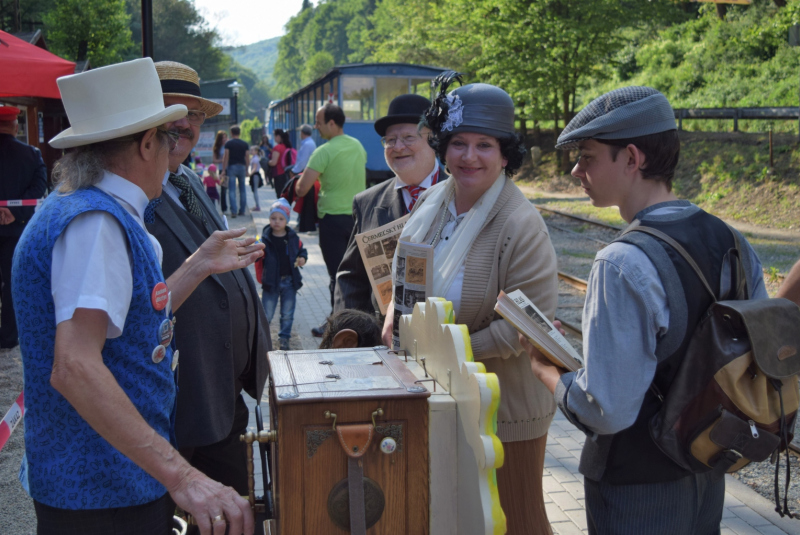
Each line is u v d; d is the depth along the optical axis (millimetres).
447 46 29062
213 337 2709
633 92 1829
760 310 1630
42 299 1704
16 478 3854
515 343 2252
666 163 1840
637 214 1847
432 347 1895
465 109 2400
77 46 29609
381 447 1643
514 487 2385
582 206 19969
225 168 17188
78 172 1807
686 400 1659
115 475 1758
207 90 43812
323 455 1645
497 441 1526
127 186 1857
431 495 1708
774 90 24969
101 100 1821
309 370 1870
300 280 6676
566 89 26094
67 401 1726
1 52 5582
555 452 4340
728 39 30031
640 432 1756
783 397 1692
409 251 2506
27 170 6078
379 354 2113
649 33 36969
